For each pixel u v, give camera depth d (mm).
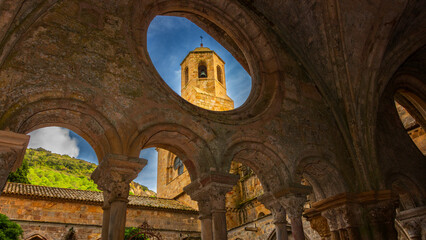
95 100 7223
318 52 11297
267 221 20609
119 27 8391
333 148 10484
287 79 10797
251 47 10969
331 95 11234
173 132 8164
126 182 7027
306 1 11008
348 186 9984
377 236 9289
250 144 9148
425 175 11523
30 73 6566
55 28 7332
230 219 27469
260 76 10578
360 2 10734
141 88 8047
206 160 8352
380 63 11031
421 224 10844
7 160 5531
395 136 11750
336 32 10875
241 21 11047
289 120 10141
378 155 10617
